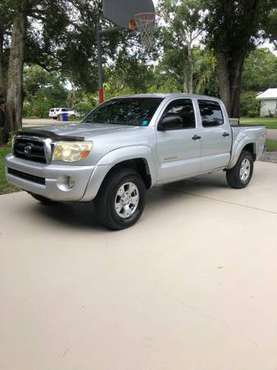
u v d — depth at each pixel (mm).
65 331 2959
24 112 52500
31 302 3369
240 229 5254
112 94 30281
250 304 3346
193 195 7109
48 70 19391
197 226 5359
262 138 8055
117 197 5059
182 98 6191
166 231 5148
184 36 35375
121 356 2682
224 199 6828
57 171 4738
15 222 5461
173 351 2734
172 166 5895
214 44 15969
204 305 3332
